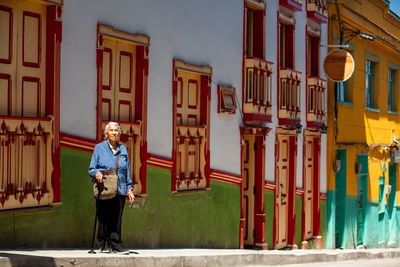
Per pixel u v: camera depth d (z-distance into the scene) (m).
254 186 14.71
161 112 10.83
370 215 22.06
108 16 9.56
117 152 8.09
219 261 10.09
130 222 10.10
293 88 15.89
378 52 22.80
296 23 16.52
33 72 8.44
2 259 6.48
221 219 12.89
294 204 16.36
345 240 19.55
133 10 10.12
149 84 10.51
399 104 25.52
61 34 8.66
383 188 23.70
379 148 23.00
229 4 13.16
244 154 14.77
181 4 11.42
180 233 11.44
